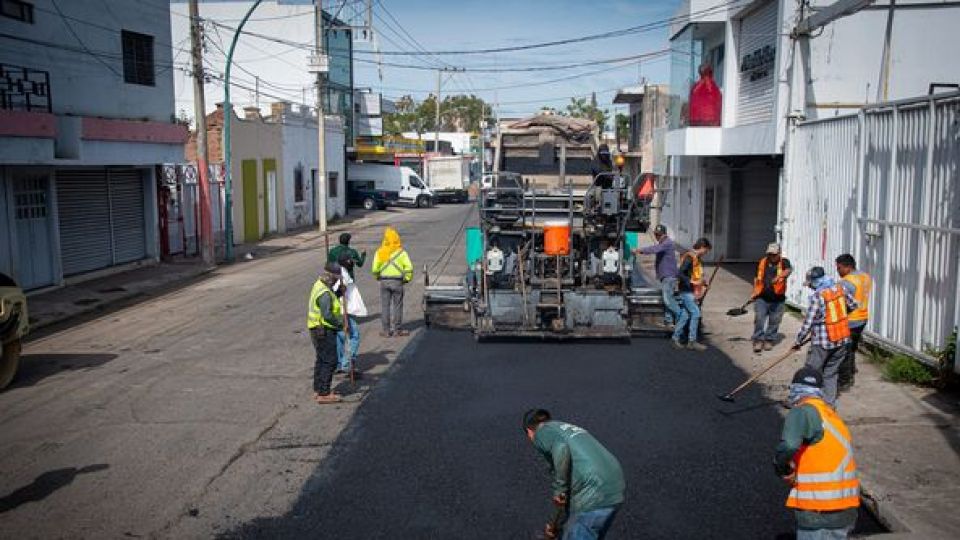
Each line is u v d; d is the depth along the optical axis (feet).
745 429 27.40
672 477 23.43
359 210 156.76
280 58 137.59
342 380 33.88
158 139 68.49
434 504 21.77
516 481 23.22
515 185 46.62
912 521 19.98
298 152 115.55
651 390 31.99
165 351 39.70
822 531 16.71
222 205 91.40
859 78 50.29
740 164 69.05
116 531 20.25
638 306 41.88
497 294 39.96
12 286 33.88
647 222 41.83
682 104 80.53
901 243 34.76
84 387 33.30
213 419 28.91
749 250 72.59
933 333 32.19
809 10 48.55
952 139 31.14
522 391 31.94
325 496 22.33
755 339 38.37
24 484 23.21
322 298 30.09
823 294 27.71
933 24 50.01
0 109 48.24
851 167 40.32
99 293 57.06
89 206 63.87
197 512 21.35
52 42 57.72
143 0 68.74
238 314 49.49
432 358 37.32
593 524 16.53
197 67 71.26
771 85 57.26
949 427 26.61
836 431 16.84
